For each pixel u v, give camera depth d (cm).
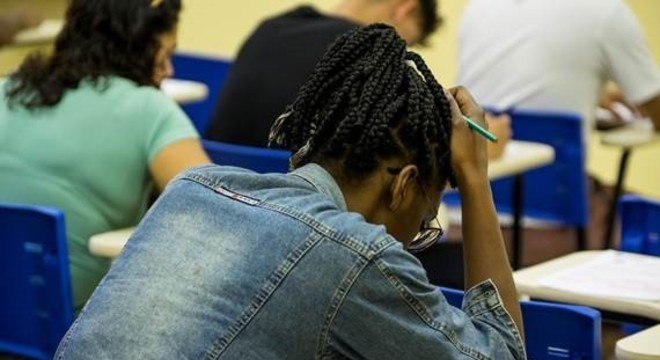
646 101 529
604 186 681
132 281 196
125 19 352
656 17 672
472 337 196
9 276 325
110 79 353
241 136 439
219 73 593
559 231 576
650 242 329
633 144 530
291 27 444
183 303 191
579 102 533
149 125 348
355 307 185
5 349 333
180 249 196
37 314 322
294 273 187
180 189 205
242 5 746
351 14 487
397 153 199
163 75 365
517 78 539
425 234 215
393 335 186
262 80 438
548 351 247
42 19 719
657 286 285
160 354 189
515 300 211
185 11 734
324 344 186
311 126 206
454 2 726
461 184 210
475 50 552
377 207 202
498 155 434
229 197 200
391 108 198
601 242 585
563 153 482
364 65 204
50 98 351
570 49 530
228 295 189
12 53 703
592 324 240
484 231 211
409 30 494
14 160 353
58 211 308
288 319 186
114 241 337
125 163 349
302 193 198
